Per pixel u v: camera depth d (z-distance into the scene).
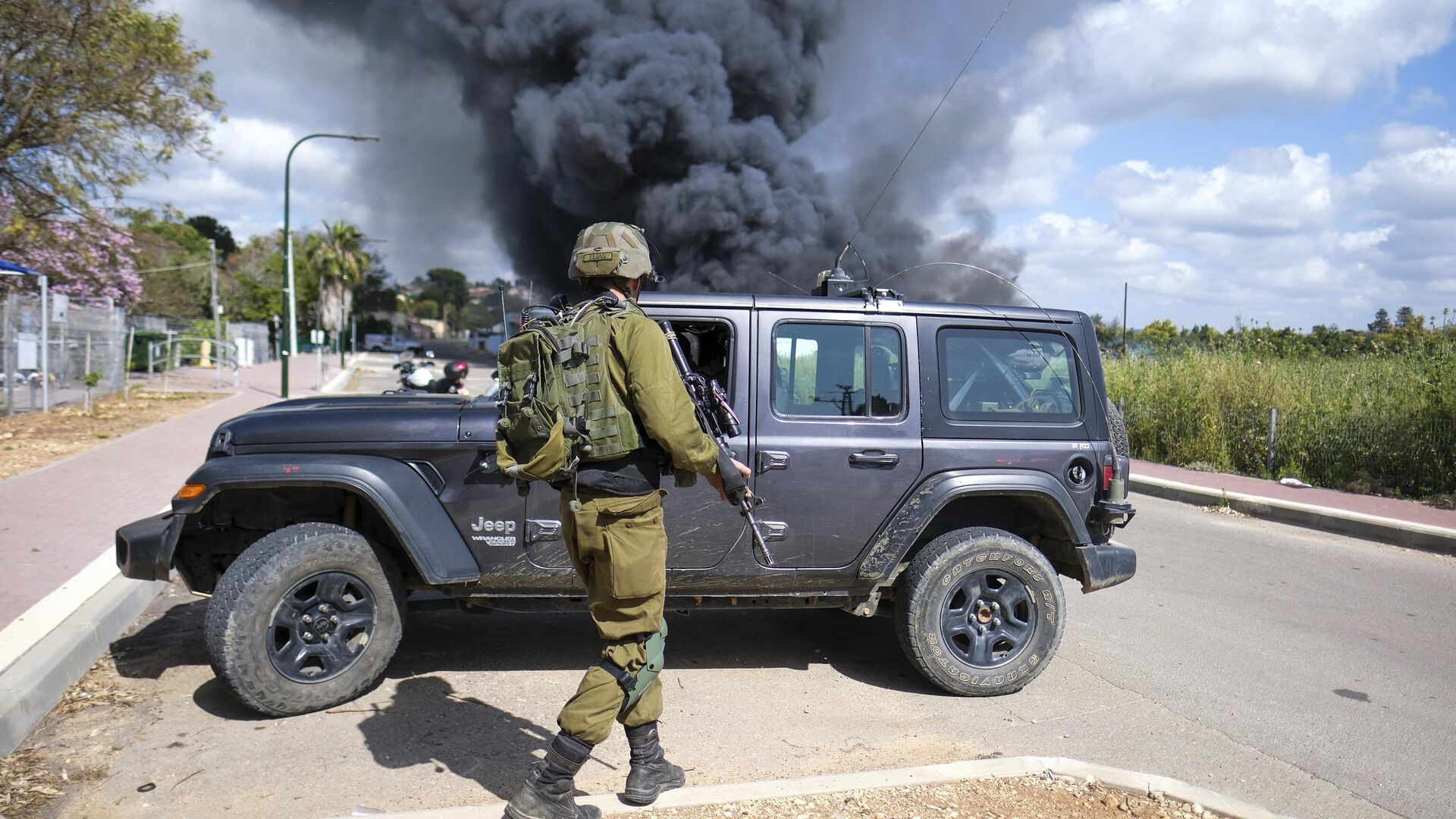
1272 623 5.57
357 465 3.67
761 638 4.91
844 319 4.13
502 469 2.73
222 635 3.47
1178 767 3.52
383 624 3.76
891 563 4.02
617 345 2.63
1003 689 4.11
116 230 19.66
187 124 16.70
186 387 22.64
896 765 3.41
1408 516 8.92
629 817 2.78
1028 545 4.10
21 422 13.06
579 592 3.95
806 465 4.01
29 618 4.34
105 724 3.59
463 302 130.75
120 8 15.18
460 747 3.43
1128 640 5.12
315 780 3.14
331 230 61.06
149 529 3.79
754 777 3.28
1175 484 10.78
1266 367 13.15
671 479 3.91
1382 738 3.88
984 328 4.29
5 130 15.28
